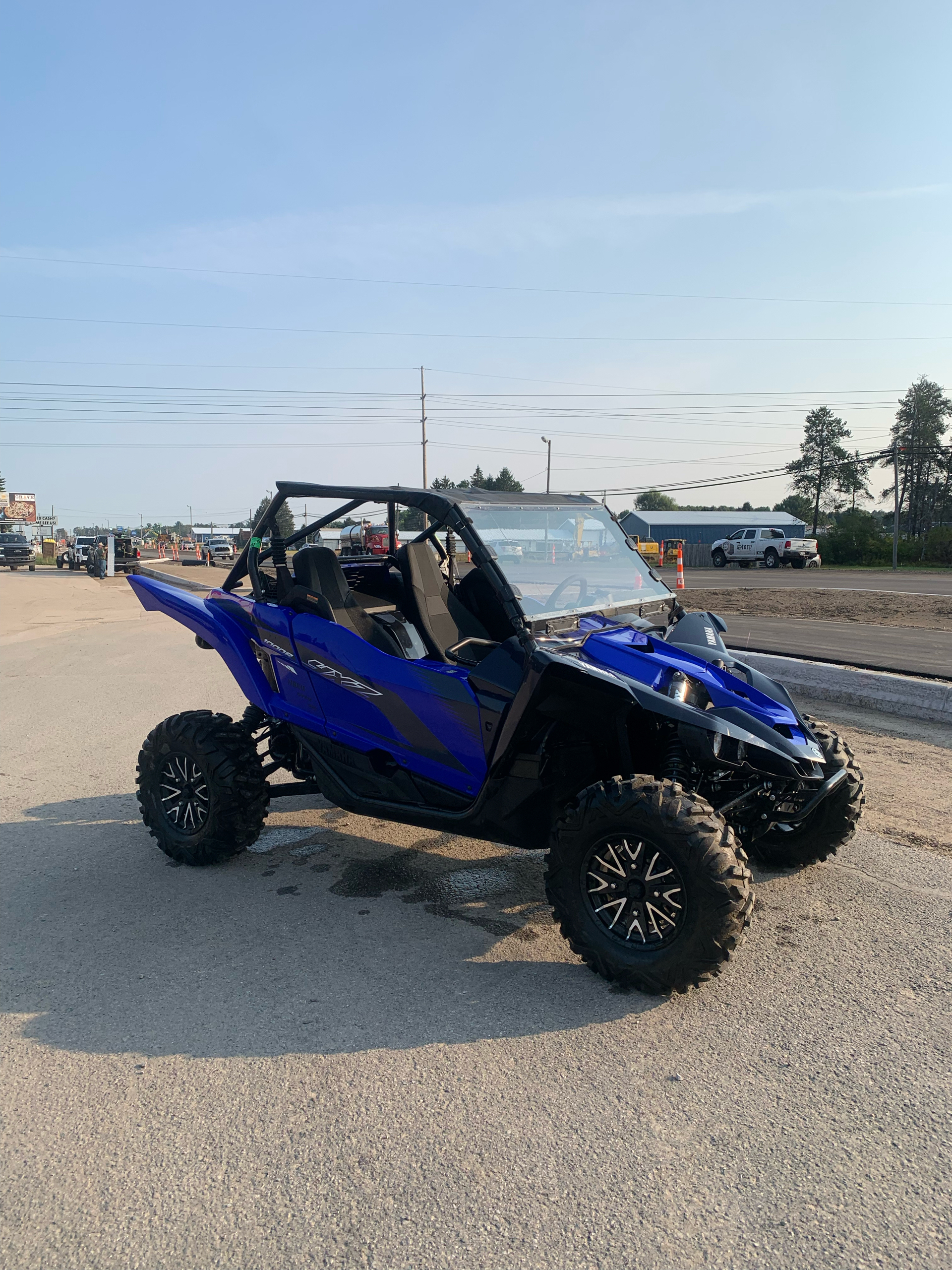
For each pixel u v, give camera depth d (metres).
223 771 4.32
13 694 9.61
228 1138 2.49
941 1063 2.78
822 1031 2.98
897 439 68.56
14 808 5.61
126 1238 2.13
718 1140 2.44
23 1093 2.71
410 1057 2.86
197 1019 3.11
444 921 3.89
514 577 3.77
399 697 3.88
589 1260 2.03
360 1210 2.20
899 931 3.69
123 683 10.11
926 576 30.33
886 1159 2.35
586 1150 2.41
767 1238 2.09
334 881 4.37
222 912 4.02
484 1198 2.23
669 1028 3.01
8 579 35.22
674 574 31.44
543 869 4.50
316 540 4.67
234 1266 2.04
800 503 91.00
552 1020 3.07
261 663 4.61
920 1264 2.00
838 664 8.92
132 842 4.99
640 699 3.21
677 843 2.99
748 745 3.40
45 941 3.74
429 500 3.83
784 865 4.30
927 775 5.73
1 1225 2.19
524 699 3.31
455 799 3.84
